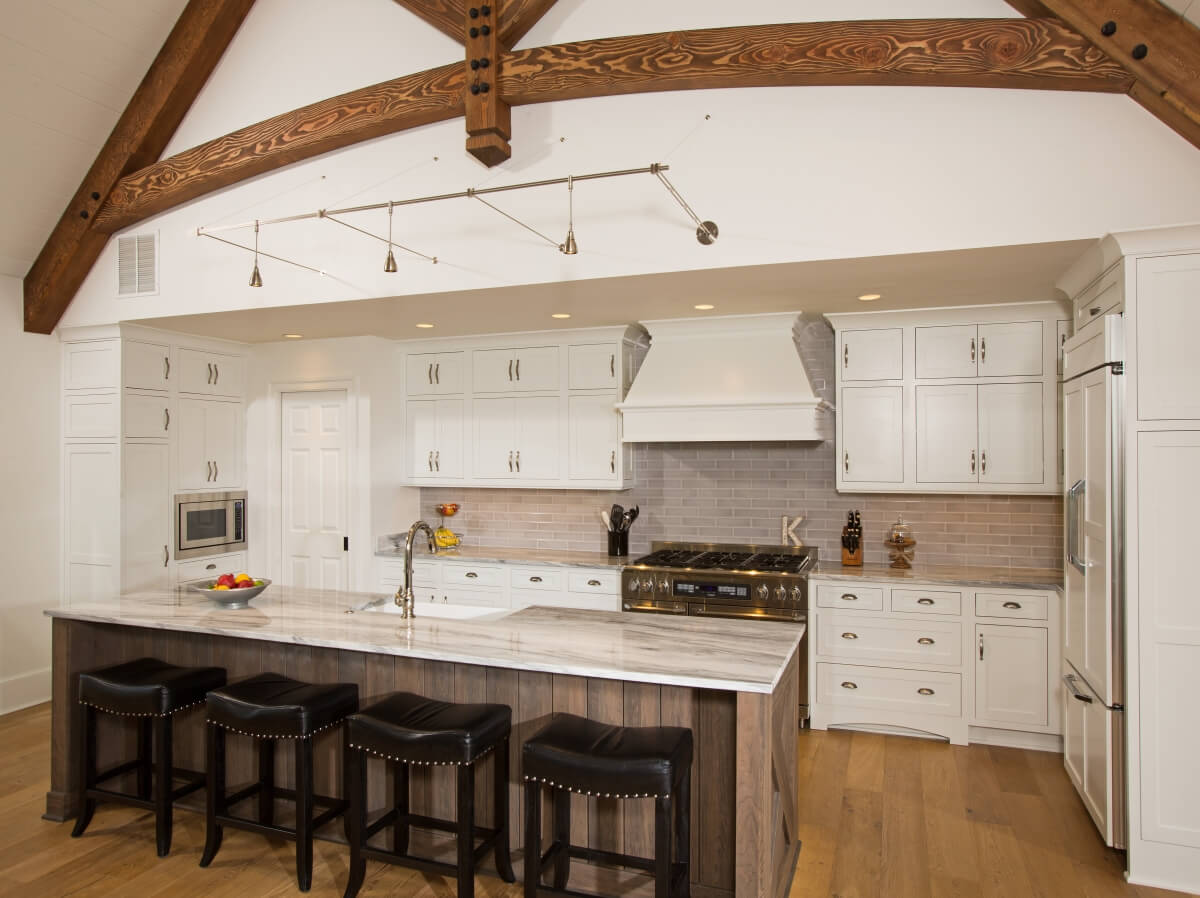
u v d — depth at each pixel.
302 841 2.84
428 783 3.06
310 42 4.15
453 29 3.74
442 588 5.45
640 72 3.38
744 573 4.55
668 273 3.56
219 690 2.96
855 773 3.91
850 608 4.44
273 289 4.36
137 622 3.25
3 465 4.88
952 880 2.93
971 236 3.15
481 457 5.60
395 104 3.84
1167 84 2.70
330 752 3.21
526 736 2.92
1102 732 3.16
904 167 3.23
